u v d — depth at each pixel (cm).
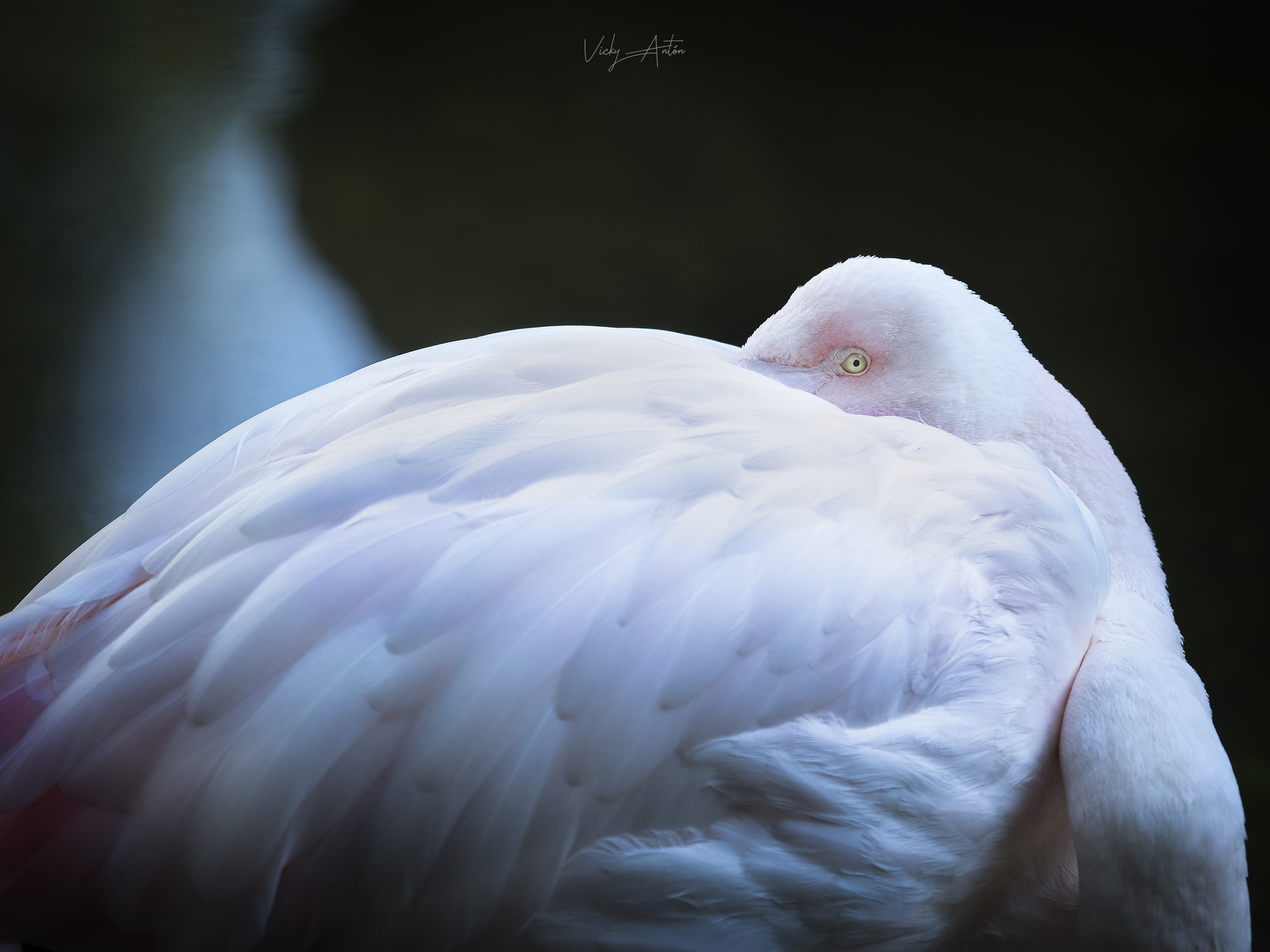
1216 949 318
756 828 318
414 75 668
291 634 316
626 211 529
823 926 319
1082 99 644
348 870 317
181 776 316
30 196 530
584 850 317
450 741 316
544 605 316
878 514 320
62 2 763
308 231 510
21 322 434
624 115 623
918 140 601
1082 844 320
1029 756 321
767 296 465
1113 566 328
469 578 316
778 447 320
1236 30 700
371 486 318
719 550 318
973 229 522
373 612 316
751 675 317
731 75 679
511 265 482
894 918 320
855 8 764
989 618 321
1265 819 346
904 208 538
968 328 328
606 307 454
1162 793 318
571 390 321
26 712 319
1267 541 367
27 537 360
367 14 765
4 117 599
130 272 473
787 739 317
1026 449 325
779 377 330
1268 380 429
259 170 561
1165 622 326
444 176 558
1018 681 321
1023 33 721
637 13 765
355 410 323
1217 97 641
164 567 320
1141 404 415
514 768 316
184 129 600
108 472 368
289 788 316
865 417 324
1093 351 443
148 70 670
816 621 318
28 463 368
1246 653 358
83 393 396
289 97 641
